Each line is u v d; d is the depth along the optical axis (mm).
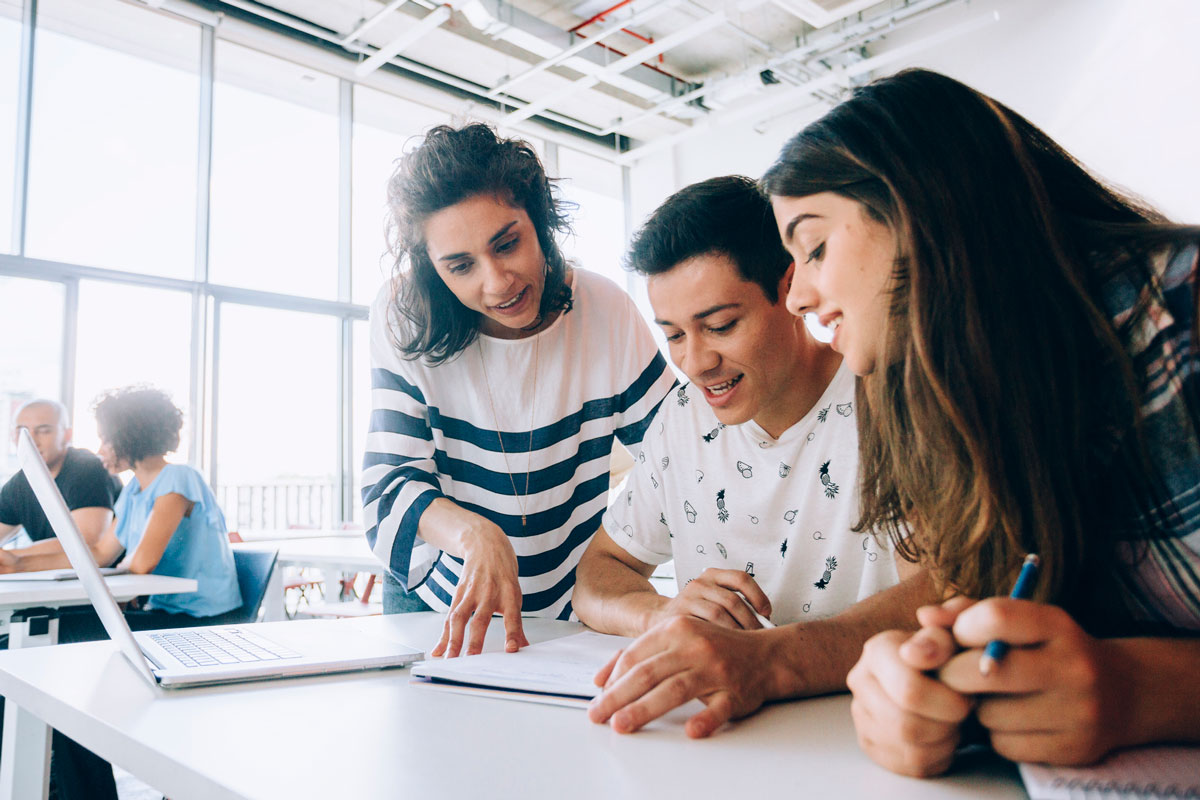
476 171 1122
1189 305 530
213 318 5289
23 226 4633
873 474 827
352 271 6008
